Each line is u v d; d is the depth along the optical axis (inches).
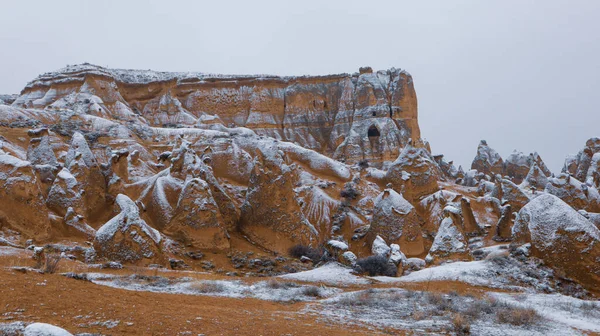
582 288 1231.5
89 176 1836.9
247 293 898.1
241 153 2583.7
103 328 516.7
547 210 1344.7
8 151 2050.9
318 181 2630.4
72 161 1820.9
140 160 2436.0
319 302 868.6
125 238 1315.2
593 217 1945.1
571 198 2308.1
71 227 1546.5
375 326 705.0
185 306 684.1
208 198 1793.8
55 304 575.2
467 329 711.1
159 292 818.2
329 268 1251.8
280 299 875.4
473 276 1198.9
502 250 1566.2
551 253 1289.4
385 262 1354.6
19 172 1441.9
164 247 1617.9
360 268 1306.6
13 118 2513.5
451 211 1603.1
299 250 1839.3
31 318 519.5
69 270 960.3
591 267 1240.2
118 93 3462.1
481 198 2596.0
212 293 869.8
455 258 1518.2
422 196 2568.9
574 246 1267.2
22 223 1409.9
